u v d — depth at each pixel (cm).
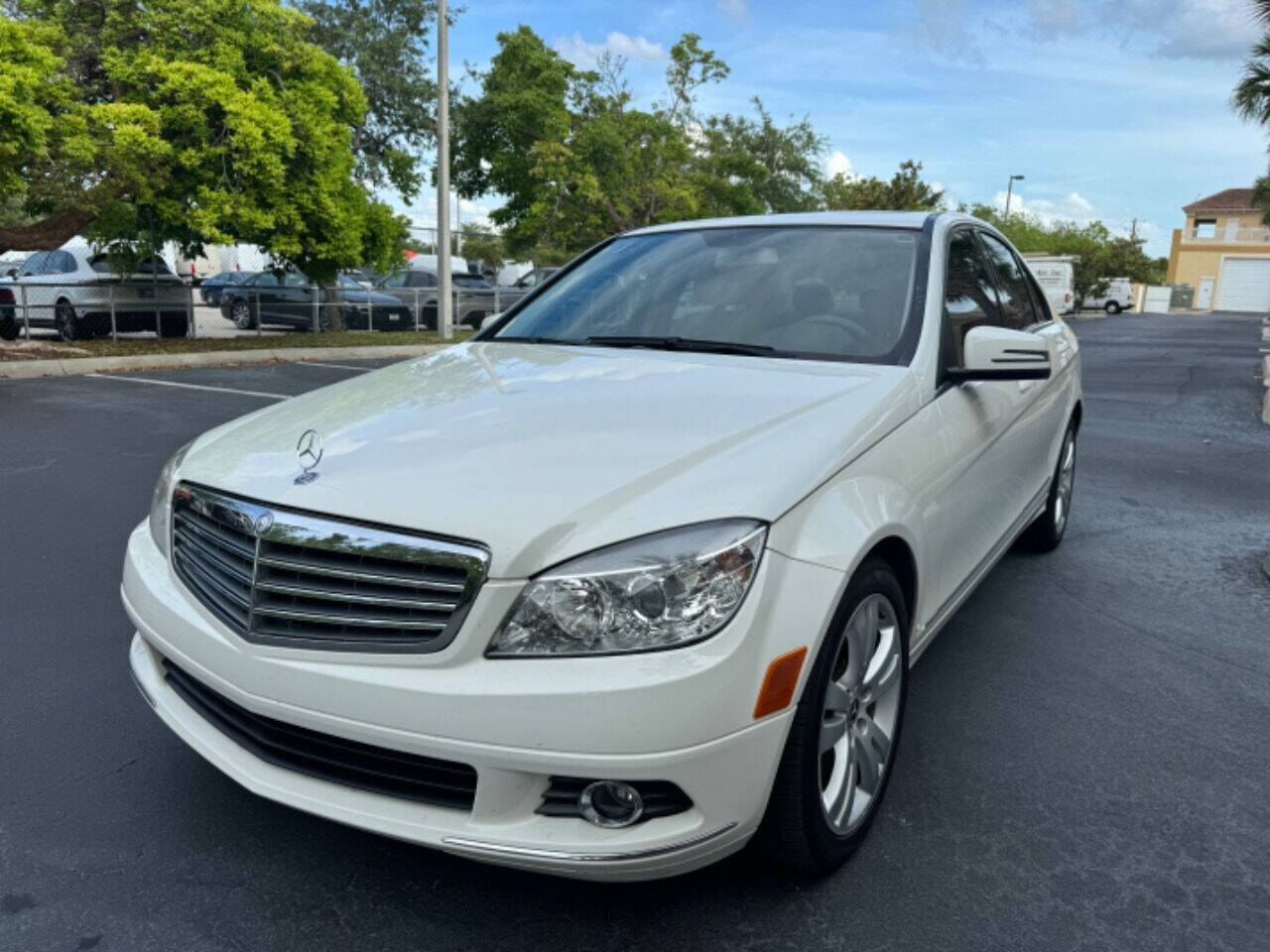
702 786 200
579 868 200
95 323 1538
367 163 2036
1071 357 510
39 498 587
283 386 1124
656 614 197
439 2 1734
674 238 407
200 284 1734
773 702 207
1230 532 585
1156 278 7994
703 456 227
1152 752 318
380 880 245
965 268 375
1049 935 229
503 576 200
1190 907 240
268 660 215
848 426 251
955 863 257
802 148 3134
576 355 327
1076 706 349
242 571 224
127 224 1366
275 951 220
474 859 204
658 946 224
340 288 1880
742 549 204
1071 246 5747
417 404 274
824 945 225
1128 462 809
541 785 203
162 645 243
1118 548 546
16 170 1202
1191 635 418
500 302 2191
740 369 297
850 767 250
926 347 308
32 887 238
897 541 259
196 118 1338
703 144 2795
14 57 1140
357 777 219
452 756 199
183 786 283
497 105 2386
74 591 432
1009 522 400
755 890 244
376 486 219
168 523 255
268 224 1429
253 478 234
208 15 1391
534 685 194
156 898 236
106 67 1344
